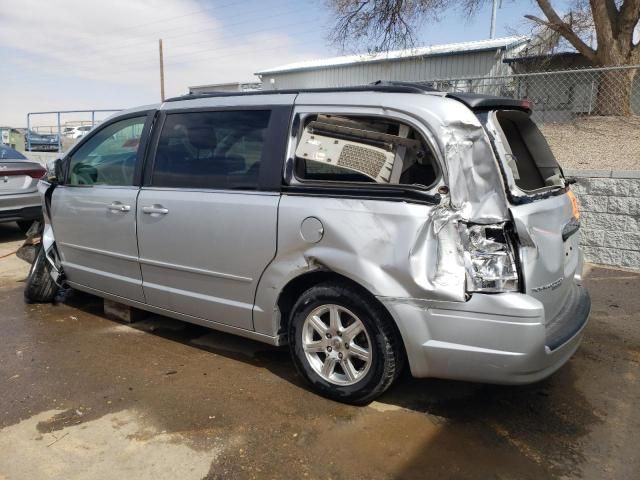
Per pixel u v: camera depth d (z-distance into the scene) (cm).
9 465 275
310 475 265
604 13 1363
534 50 1772
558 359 297
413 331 291
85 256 467
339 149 320
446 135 291
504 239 284
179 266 389
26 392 350
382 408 328
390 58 2077
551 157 379
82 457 281
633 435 301
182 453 284
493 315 275
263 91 371
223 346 427
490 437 298
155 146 410
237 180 359
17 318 491
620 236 634
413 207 290
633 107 1013
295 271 329
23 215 804
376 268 297
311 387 347
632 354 409
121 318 478
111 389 354
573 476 265
